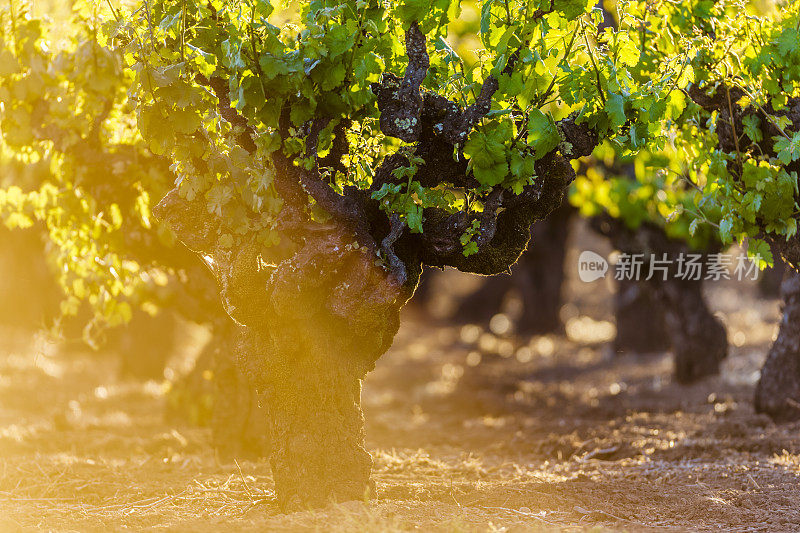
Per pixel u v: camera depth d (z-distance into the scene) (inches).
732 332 1984.5
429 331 2731.3
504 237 538.9
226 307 502.9
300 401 494.6
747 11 650.8
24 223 721.6
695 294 1270.9
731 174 608.4
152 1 482.6
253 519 483.2
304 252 477.1
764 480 619.5
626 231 1216.2
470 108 489.4
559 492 572.1
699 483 611.2
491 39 501.7
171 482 653.3
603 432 917.8
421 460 745.6
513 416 1162.6
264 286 495.8
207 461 772.0
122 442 895.1
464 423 1087.0
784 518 514.3
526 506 533.0
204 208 499.8
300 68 451.2
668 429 925.8
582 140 516.7
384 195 481.4
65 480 656.4
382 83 493.4
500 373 1676.9
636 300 1696.6
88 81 615.8
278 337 489.4
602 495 566.3
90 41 610.5
